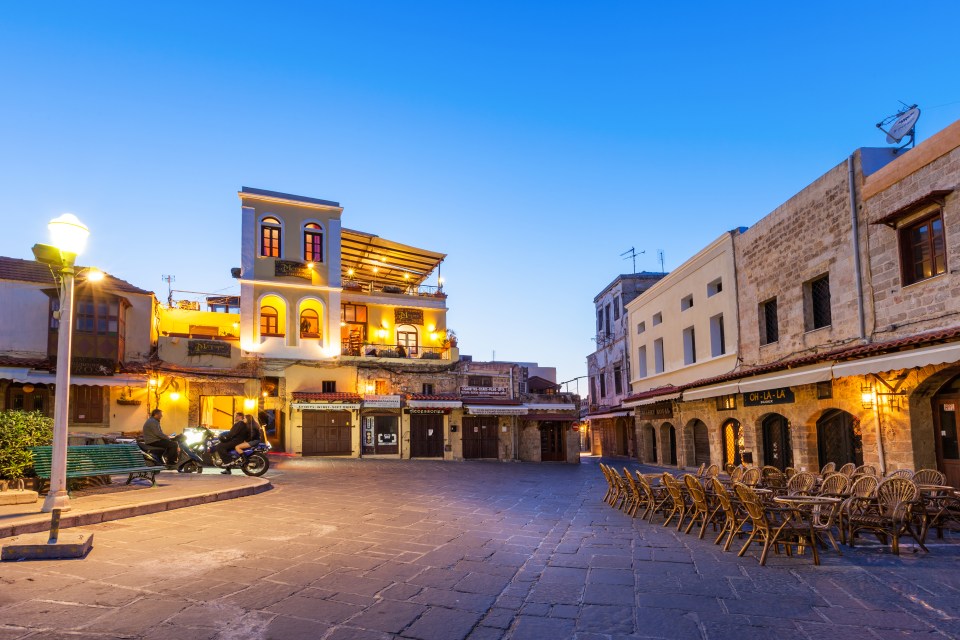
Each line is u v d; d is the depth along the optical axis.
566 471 24.22
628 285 34.72
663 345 27.89
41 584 5.45
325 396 26.72
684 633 4.75
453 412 29.08
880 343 12.62
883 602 5.52
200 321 28.30
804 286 16.61
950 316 11.58
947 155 11.68
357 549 7.41
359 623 4.82
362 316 31.34
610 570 6.72
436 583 6.02
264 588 5.62
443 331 32.47
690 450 24.03
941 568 6.78
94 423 22.25
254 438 15.89
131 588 5.45
